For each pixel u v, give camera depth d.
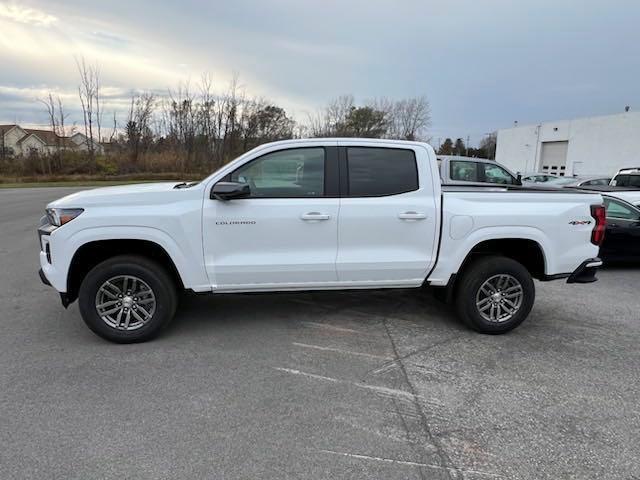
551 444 2.67
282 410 2.99
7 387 3.22
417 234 4.18
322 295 5.52
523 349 4.06
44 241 3.91
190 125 47.97
